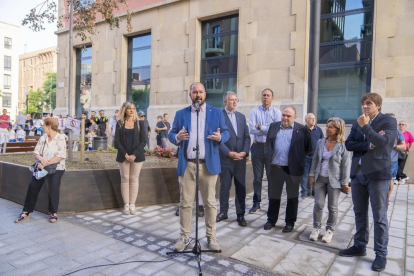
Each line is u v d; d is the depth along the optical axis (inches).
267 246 65.2
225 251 63.1
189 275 54.6
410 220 96.0
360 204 70.0
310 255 64.2
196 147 54.1
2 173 137.6
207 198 64.5
